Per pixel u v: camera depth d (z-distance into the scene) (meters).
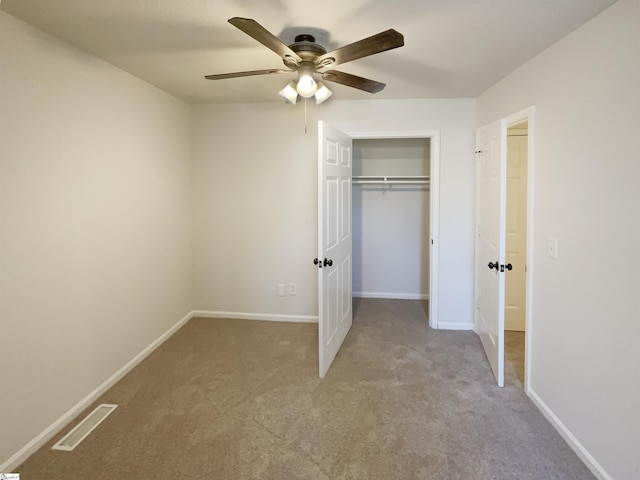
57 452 2.00
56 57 2.14
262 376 2.82
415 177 4.64
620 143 1.67
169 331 3.57
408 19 1.90
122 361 2.81
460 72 2.77
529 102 2.50
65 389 2.24
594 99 1.84
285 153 3.86
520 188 3.58
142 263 3.08
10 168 1.87
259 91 3.36
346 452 2.00
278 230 3.95
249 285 4.04
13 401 1.90
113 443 2.07
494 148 2.80
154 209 3.26
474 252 3.67
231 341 3.48
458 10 1.81
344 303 3.50
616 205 1.70
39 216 2.05
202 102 3.79
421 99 3.62
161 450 2.01
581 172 1.94
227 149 3.92
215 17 1.90
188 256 3.99
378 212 4.86
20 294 1.94
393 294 4.92
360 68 2.69
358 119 3.71
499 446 2.04
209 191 3.99
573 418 2.02
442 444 2.06
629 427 1.62
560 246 2.14
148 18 1.90
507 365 2.99
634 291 1.60
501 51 2.33
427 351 3.26
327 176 2.87
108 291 2.64
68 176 2.25
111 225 2.67
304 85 2.11
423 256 4.84
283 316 4.03
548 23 1.92
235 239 4.01
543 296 2.33
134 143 2.93
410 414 2.34
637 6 1.56
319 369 2.85
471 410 2.38
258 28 1.58
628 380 1.63
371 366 2.98
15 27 1.88
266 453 1.99
